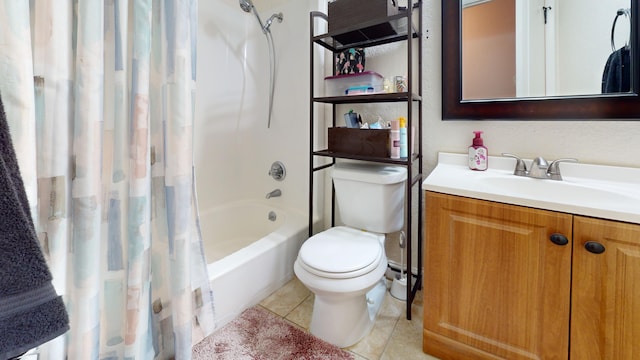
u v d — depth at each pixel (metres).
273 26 2.09
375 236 1.43
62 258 0.74
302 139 2.03
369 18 1.37
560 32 1.19
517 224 0.94
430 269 1.13
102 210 0.87
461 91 1.41
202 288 1.16
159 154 1.02
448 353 1.14
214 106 2.10
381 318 1.43
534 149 1.29
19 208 0.45
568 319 0.87
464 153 1.45
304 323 1.39
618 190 1.01
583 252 0.83
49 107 0.71
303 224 1.87
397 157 1.41
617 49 1.09
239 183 2.31
